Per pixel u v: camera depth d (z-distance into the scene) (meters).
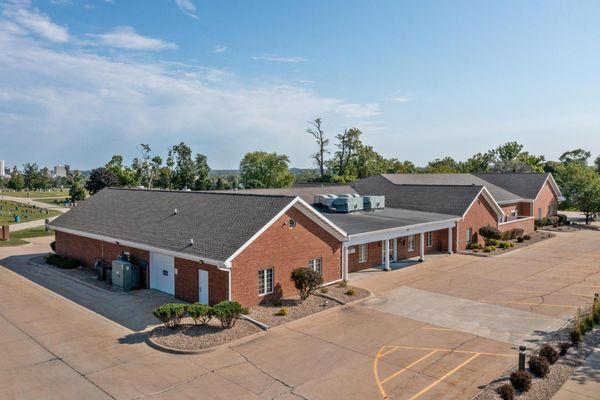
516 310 21.98
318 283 22.50
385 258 30.80
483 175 62.72
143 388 14.00
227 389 13.97
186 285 22.58
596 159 122.88
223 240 21.72
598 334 18.66
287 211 23.08
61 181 198.62
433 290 25.61
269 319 19.97
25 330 18.89
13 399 13.31
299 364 15.78
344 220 32.62
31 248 39.44
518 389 13.88
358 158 86.50
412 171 96.50
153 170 90.38
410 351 16.98
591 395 13.60
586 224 56.84
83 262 30.70
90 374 14.92
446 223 35.59
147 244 24.16
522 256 35.88
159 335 17.97
